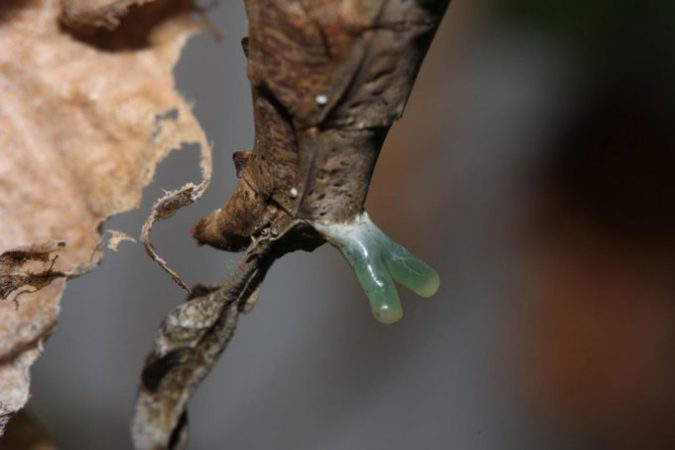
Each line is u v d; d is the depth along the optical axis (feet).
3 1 0.59
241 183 0.53
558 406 1.22
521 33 1.06
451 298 1.25
